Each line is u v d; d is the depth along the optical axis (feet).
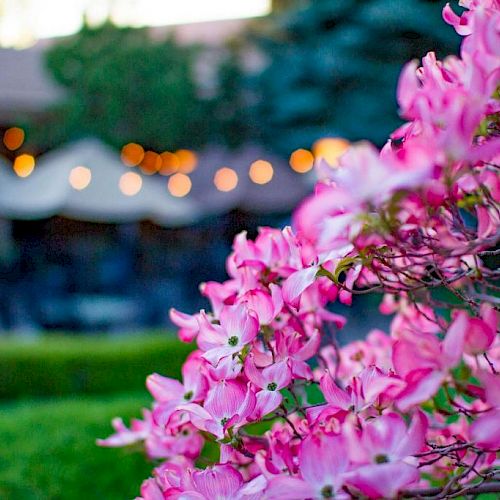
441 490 3.50
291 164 38.73
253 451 4.07
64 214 31.48
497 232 3.40
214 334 3.83
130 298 34.12
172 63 43.96
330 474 2.92
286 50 37.76
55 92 44.50
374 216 2.79
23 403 19.83
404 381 3.01
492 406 3.04
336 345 4.58
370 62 33.14
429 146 2.81
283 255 4.11
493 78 2.83
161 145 44.19
